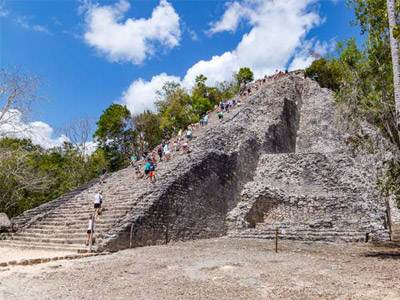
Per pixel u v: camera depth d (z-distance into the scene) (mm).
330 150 33344
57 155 36438
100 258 11688
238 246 14922
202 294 7344
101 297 7199
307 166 23594
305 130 36406
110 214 15391
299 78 42156
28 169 25547
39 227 16344
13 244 14578
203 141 22266
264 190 21266
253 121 29703
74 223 15734
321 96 39562
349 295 7230
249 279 8586
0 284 8242
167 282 8320
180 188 16906
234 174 21359
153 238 14898
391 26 12195
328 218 19484
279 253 12812
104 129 43656
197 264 10438
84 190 20688
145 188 16984
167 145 23797
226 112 33219
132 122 45812
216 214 19094
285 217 20641
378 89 14125
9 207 26312
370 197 20062
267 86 39500
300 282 8312
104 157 39688
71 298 7160
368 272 9453
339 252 13469
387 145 14711
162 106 49250
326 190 22250
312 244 15977
